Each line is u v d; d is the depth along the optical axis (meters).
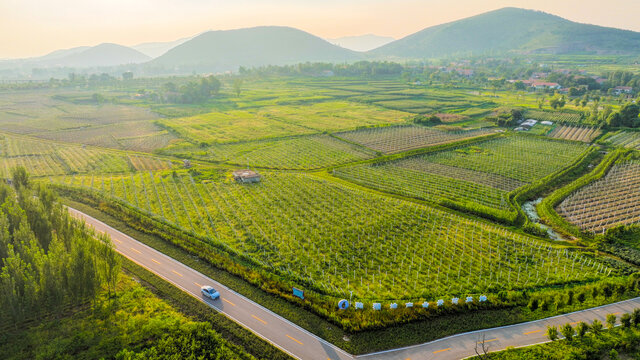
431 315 62.19
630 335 57.53
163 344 54.59
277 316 63.00
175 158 158.38
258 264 78.12
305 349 55.84
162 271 76.38
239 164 148.62
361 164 145.62
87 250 64.19
